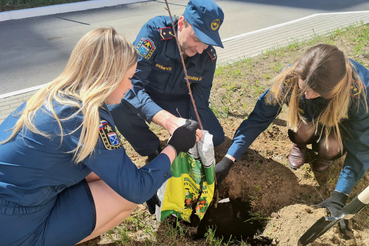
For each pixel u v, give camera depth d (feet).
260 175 8.60
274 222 7.38
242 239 7.38
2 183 4.57
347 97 6.21
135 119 7.91
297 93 6.81
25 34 22.67
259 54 17.15
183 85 8.17
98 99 4.52
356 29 18.66
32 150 4.53
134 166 5.12
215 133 8.66
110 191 5.55
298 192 8.14
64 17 27.02
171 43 7.53
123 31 23.44
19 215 4.72
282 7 29.81
